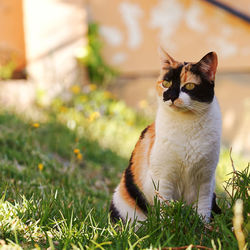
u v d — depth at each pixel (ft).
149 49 27.76
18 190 11.60
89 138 21.27
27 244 8.63
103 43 28.12
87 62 27.25
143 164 10.68
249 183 9.29
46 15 26.18
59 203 10.59
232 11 25.64
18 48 26.53
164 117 9.85
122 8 27.76
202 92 9.46
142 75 28.02
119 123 24.93
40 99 25.39
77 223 9.55
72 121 21.59
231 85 26.66
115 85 28.30
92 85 26.27
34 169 14.88
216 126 9.71
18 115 21.24
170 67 9.87
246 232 8.02
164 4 27.22
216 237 8.47
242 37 26.18
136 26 27.76
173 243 8.27
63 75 26.71
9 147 16.92
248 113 26.32
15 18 26.40
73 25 26.91
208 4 26.45
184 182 10.26
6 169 13.93
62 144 19.38
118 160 20.01
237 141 26.55
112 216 11.31
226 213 8.87
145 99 27.81
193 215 9.07
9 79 25.98
